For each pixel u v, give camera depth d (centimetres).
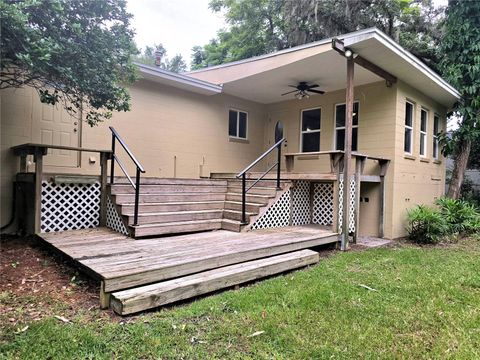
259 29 1777
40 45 359
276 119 972
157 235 508
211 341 244
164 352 227
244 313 293
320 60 645
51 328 251
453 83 886
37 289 326
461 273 441
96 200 566
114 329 254
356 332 265
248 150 955
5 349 222
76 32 395
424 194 856
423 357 233
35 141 583
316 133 880
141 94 729
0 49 356
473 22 866
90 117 581
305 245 514
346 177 590
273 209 641
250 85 815
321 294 345
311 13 1336
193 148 824
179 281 325
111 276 294
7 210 549
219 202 645
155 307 294
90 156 653
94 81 436
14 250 450
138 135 725
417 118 809
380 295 352
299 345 243
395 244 658
